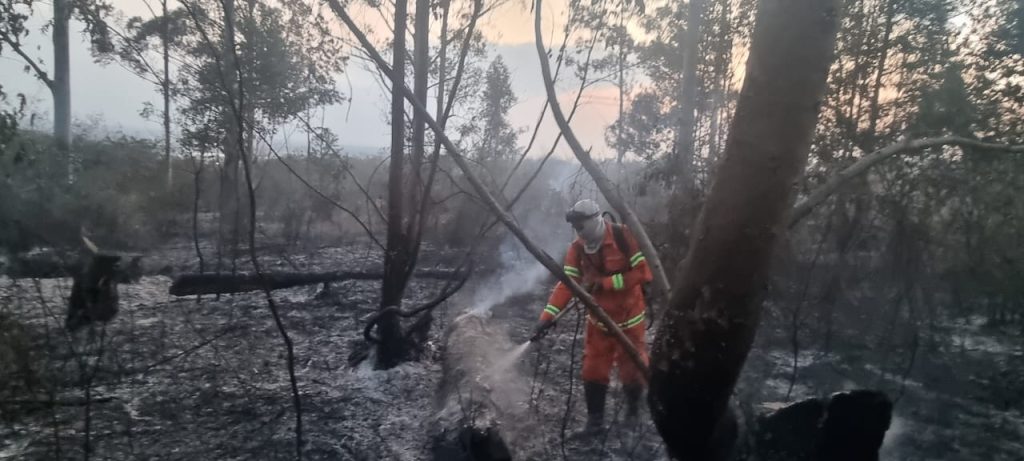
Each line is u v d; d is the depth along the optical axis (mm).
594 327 4672
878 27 5773
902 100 5754
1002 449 4141
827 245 5941
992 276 5836
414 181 5906
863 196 5773
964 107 5582
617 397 4832
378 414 5012
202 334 6953
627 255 4562
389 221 5906
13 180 9453
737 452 2896
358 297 9156
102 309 6719
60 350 5422
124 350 6035
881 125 5742
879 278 5938
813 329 5711
